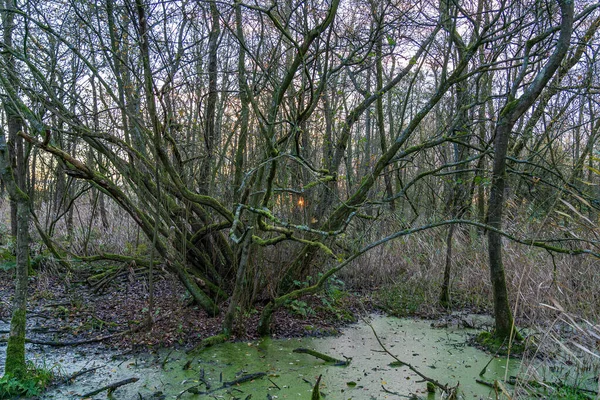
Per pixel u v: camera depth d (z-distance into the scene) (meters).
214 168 7.73
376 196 9.66
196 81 7.51
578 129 9.28
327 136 8.61
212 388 4.75
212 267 7.40
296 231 7.64
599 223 5.62
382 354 5.99
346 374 5.23
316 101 6.36
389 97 12.93
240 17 7.26
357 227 10.01
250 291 7.38
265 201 5.55
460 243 9.49
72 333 6.36
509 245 7.96
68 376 4.95
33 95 6.00
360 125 14.12
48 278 9.05
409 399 4.57
